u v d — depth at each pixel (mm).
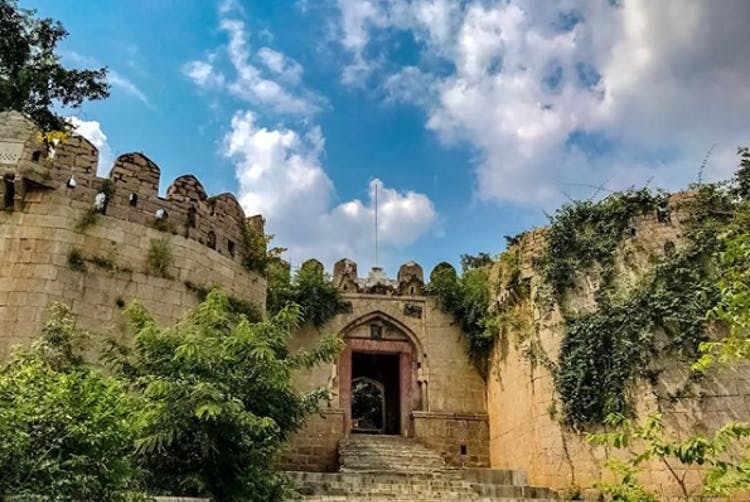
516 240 24125
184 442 11844
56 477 7840
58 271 16312
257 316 19859
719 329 17922
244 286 20391
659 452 8477
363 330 27625
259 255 21250
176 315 17797
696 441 8109
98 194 17688
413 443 25031
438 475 18984
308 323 27016
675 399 17906
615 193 21359
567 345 20234
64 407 8312
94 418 8477
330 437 24938
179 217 18969
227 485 11625
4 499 7355
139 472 9852
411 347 27594
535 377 21219
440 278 28438
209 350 12547
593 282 20719
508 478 19781
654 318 18891
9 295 15766
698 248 19000
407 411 26547
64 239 16688
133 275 17453
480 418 26125
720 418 17281
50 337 14250
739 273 11109
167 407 11391
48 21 24234
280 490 12695
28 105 23609
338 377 26531
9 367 12812
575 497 17859
